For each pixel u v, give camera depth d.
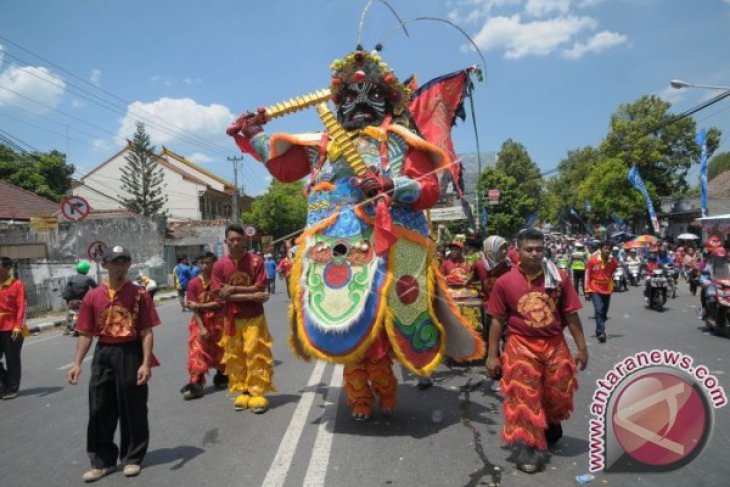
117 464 4.60
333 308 5.07
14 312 7.27
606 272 9.57
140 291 4.42
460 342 5.57
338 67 5.69
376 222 4.95
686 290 18.95
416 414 5.70
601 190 34.34
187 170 56.84
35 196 27.95
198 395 6.72
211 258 6.79
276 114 6.01
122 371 4.32
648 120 33.59
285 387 7.09
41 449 5.13
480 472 4.20
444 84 6.58
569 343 9.52
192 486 4.12
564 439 4.83
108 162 49.72
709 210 32.09
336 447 4.79
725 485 3.87
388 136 5.53
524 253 4.18
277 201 43.38
